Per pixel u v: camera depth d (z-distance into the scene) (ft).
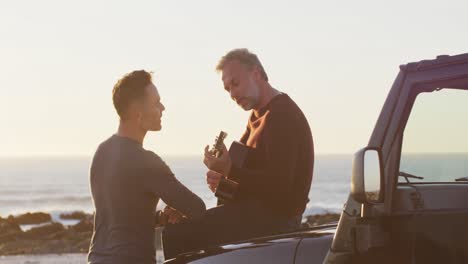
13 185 501.56
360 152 11.54
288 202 17.79
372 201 11.64
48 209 305.73
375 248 12.06
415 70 12.28
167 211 16.75
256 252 14.12
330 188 400.47
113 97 16.78
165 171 16.48
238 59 18.81
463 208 12.10
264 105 18.72
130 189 16.37
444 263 12.09
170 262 15.89
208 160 17.63
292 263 13.60
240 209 17.74
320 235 13.83
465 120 12.44
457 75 11.88
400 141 12.28
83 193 404.36
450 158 12.49
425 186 12.35
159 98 16.84
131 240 16.31
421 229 12.15
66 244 98.22
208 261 14.80
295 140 17.95
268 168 17.75
